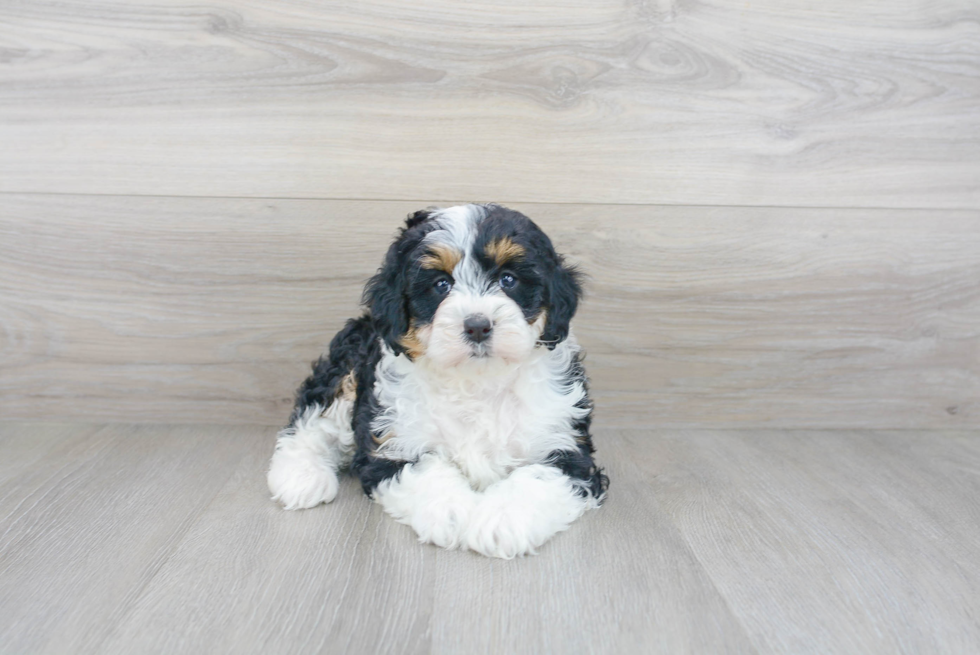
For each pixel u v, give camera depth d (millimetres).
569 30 2004
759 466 1936
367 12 1972
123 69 1973
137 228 2053
